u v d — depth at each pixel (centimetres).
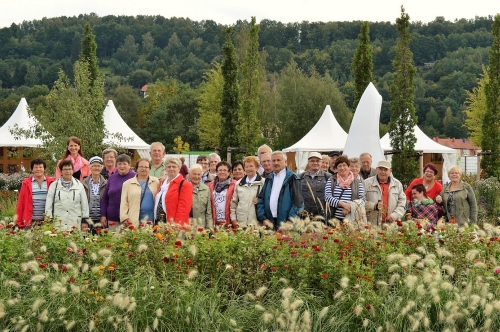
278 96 6053
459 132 8650
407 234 796
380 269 713
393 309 626
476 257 766
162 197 909
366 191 998
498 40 2417
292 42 14388
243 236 753
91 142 2327
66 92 2338
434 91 10125
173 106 7275
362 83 2284
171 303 629
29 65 12988
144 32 16538
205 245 719
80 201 977
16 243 733
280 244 728
